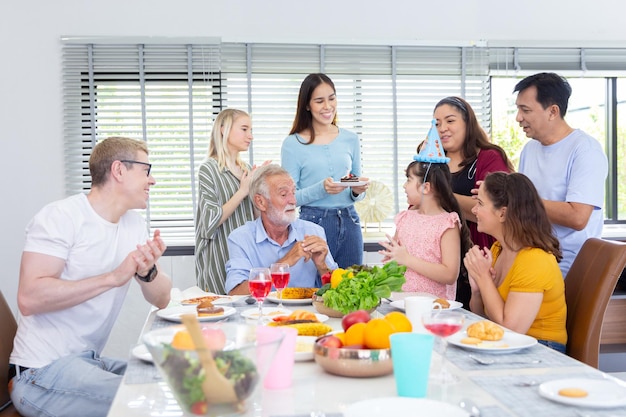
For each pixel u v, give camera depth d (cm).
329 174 325
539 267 200
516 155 418
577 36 409
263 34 386
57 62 373
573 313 216
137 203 208
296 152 326
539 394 119
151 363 145
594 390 119
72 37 371
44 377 184
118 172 203
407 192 265
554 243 211
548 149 281
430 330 129
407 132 403
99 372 182
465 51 401
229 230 315
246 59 387
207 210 307
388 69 398
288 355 126
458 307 212
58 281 188
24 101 371
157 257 193
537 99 272
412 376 116
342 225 322
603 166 269
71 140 375
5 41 369
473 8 401
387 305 218
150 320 201
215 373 107
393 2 395
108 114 382
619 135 430
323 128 329
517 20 404
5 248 371
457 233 253
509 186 215
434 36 399
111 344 380
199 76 384
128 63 379
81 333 199
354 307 188
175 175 388
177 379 107
